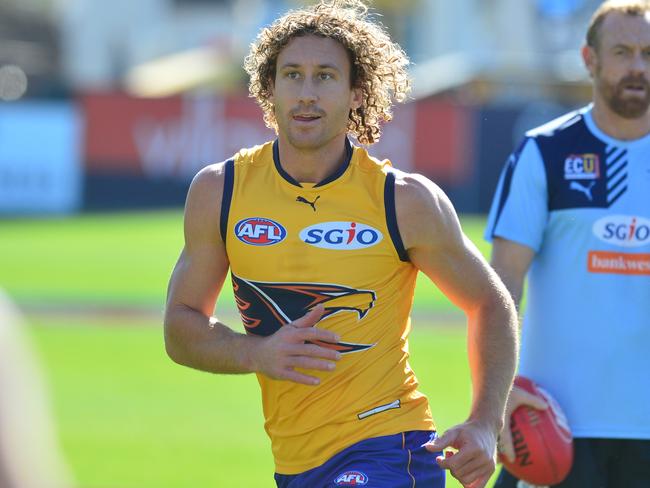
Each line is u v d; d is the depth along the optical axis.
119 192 100.75
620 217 17.39
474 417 13.84
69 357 44.19
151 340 48.28
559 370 17.48
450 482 26.58
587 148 17.66
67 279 65.88
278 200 14.00
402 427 14.05
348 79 14.06
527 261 17.69
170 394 37.72
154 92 136.25
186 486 26.02
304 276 13.85
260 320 14.24
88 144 100.06
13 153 99.94
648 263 17.27
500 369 14.16
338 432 13.94
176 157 100.38
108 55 195.38
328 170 14.09
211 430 32.44
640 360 17.27
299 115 13.73
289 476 14.31
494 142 95.94
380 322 14.07
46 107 99.75
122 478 26.72
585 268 17.45
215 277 14.46
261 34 14.57
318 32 13.92
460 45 140.12
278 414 14.32
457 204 96.00
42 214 100.31
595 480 17.34
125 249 78.94
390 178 14.02
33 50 184.00
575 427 17.31
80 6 194.38
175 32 199.25
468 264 14.23
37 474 5.23
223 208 14.09
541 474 16.73
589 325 17.36
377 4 143.38
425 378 39.34
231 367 13.65
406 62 15.09
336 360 13.16
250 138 99.75
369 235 13.88
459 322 53.03
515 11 132.50
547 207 17.72
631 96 17.22
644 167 17.48
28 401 5.27
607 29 17.38
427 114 95.56
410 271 14.42
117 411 34.91
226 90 130.88
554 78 114.12
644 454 17.28
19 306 56.78
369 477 13.64
